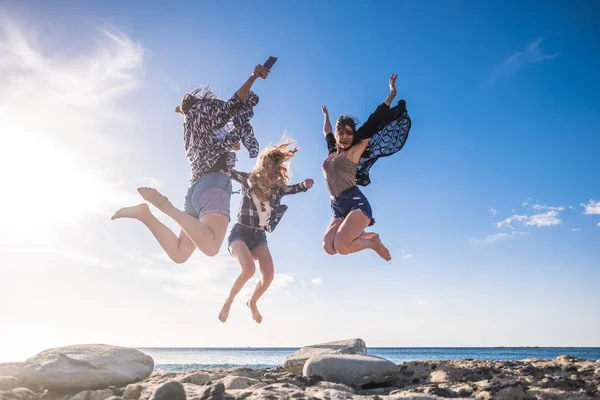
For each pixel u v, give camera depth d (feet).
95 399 12.08
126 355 14.21
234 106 13.92
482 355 259.80
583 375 13.47
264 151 18.49
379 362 14.55
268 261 18.45
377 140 19.35
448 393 11.66
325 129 21.15
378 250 18.78
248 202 18.29
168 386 9.80
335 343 18.75
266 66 14.03
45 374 12.53
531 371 14.25
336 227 18.90
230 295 17.75
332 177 19.15
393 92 19.40
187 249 14.24
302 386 13.28
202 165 14.23
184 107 15.03
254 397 10.19
